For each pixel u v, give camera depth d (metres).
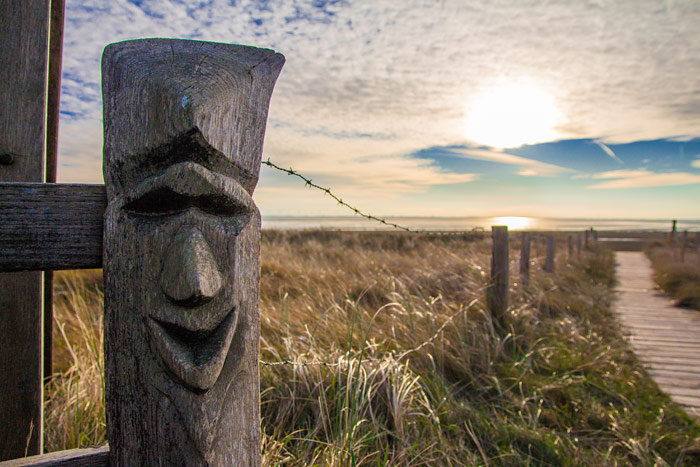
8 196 0.81
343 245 10.92
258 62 1.06
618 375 3.51
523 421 2.62
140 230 0.88
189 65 0.96
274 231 13.72
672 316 6.10
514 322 4.00
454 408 2.60
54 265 0.85
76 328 3.21
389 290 4.51
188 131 0.86
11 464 0.80
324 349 3.00
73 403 2.13
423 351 3.15
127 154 0.89
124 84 0.92
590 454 2.42
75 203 0.87
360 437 2.08
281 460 1.87
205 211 0.92
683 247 11.41
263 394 2.39
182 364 0.83
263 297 4.22
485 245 9.32
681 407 3.15
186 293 0.82
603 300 6.83
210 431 0.85
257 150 1.03
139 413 0.88
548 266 7.49
